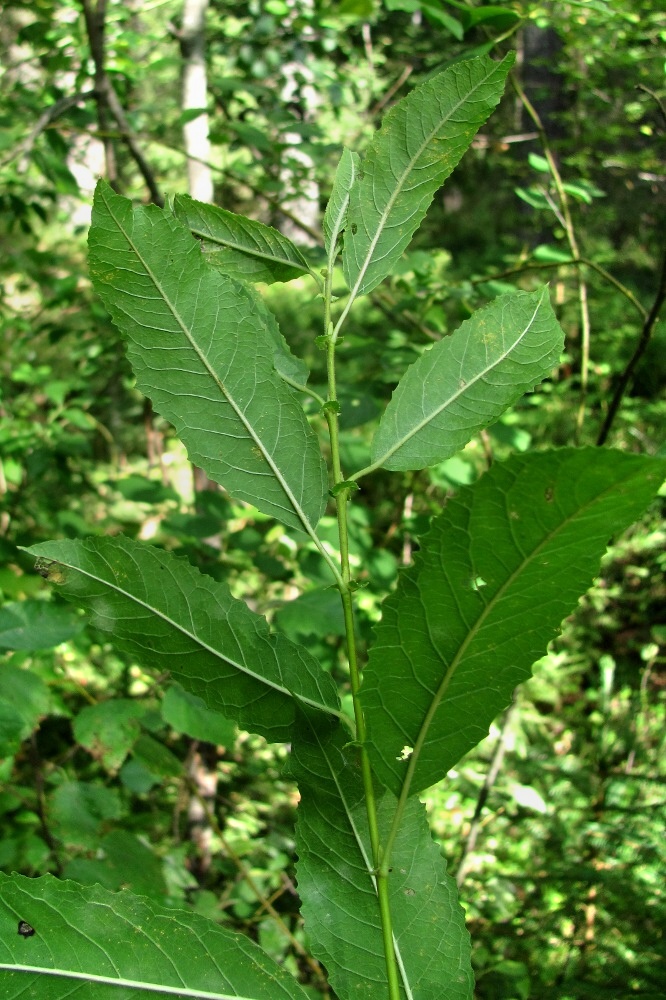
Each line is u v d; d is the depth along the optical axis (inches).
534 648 9.4
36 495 52.4
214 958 10.3
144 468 68.0
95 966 10.0
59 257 57.0
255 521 47.6
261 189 44.9
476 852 42.0
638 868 33.8
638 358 32.6
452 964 10.7
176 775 27.1
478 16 28.1
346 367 57.8
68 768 35.2
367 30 60.4
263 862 45.6
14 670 22.8
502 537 8.8
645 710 49.2
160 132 49.5
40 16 50.3
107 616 10.9
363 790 11.0
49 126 39.6
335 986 10.5
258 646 11.1
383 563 36.9
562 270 57.9
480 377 11.1
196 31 46.7
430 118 11.5
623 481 8.2
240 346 10.9
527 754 42.6
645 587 63.2
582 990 25.8
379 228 11.7
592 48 44.8
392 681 9.7
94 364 54.9
